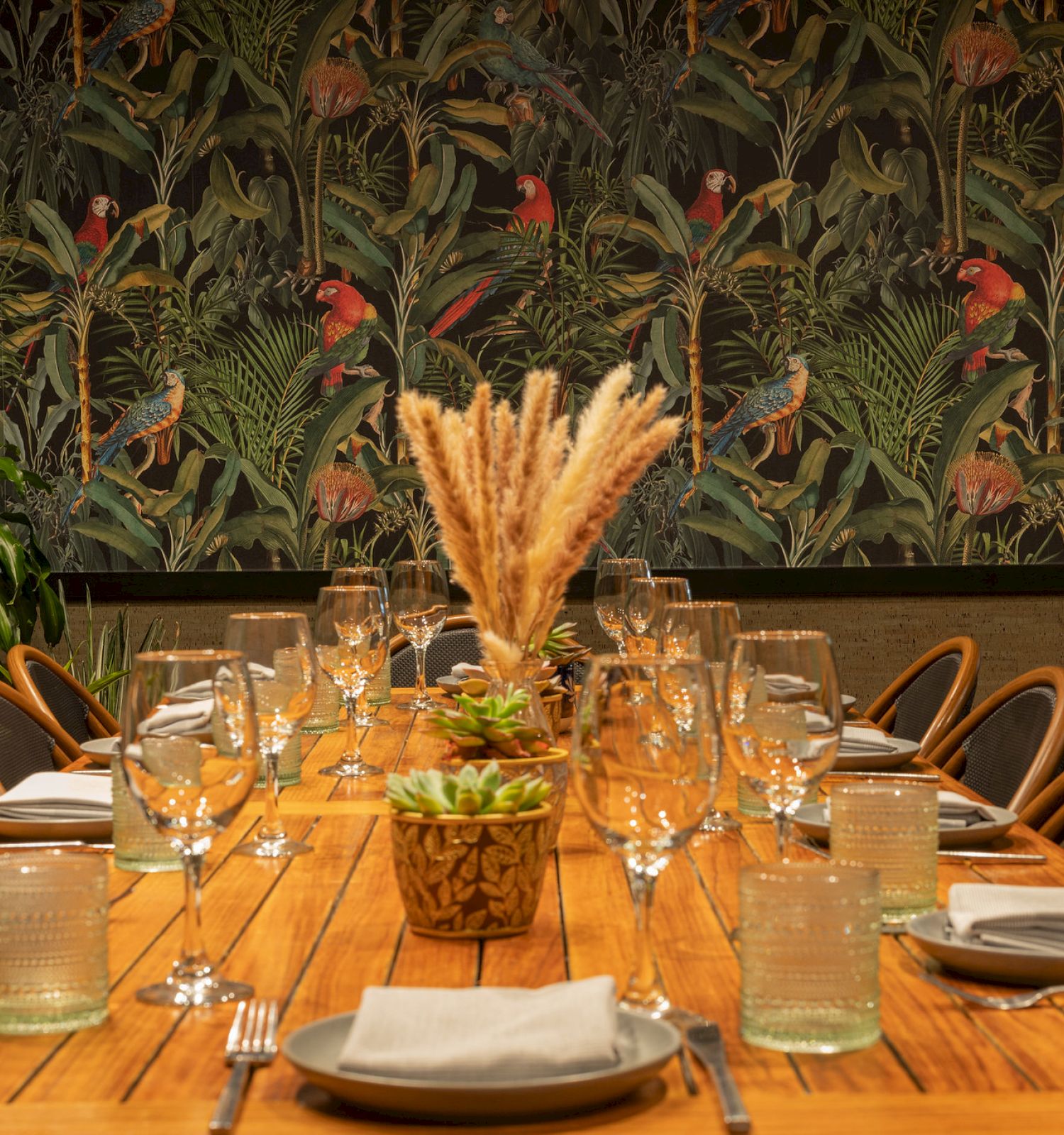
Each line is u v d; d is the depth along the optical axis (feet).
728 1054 3.02
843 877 3.13
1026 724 7.19
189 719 3.33
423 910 3.95
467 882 3.91
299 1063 2.68
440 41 14.65
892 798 4.17
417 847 3.93
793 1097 2.77
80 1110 2.74
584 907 4.30
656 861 3.25
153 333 14.85
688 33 14.64
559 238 14.70
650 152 14.69
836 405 14.79
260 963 3.74
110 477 14.92
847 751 6.55
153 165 14.80
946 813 5.14
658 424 5.15
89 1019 3.23
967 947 3.43
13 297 14.90
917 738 9.02
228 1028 3.22
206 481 14.88
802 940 3.05
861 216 14.73
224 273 14.82
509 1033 2.77
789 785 3.80
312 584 14.78
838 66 14.67
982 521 14.80
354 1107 2.73
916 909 4.09
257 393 14.87
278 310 14.80
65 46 14.78
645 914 3.29
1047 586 14.73
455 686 8.51
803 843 5.04
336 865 4.84
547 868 4.82
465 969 3.67
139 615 14.89
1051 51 14.66
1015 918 3.50
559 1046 2.71
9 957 3.21
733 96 14.67
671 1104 2.74
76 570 14.96
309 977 3.61
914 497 14.79
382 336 14.79
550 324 14.76
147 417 14.90
